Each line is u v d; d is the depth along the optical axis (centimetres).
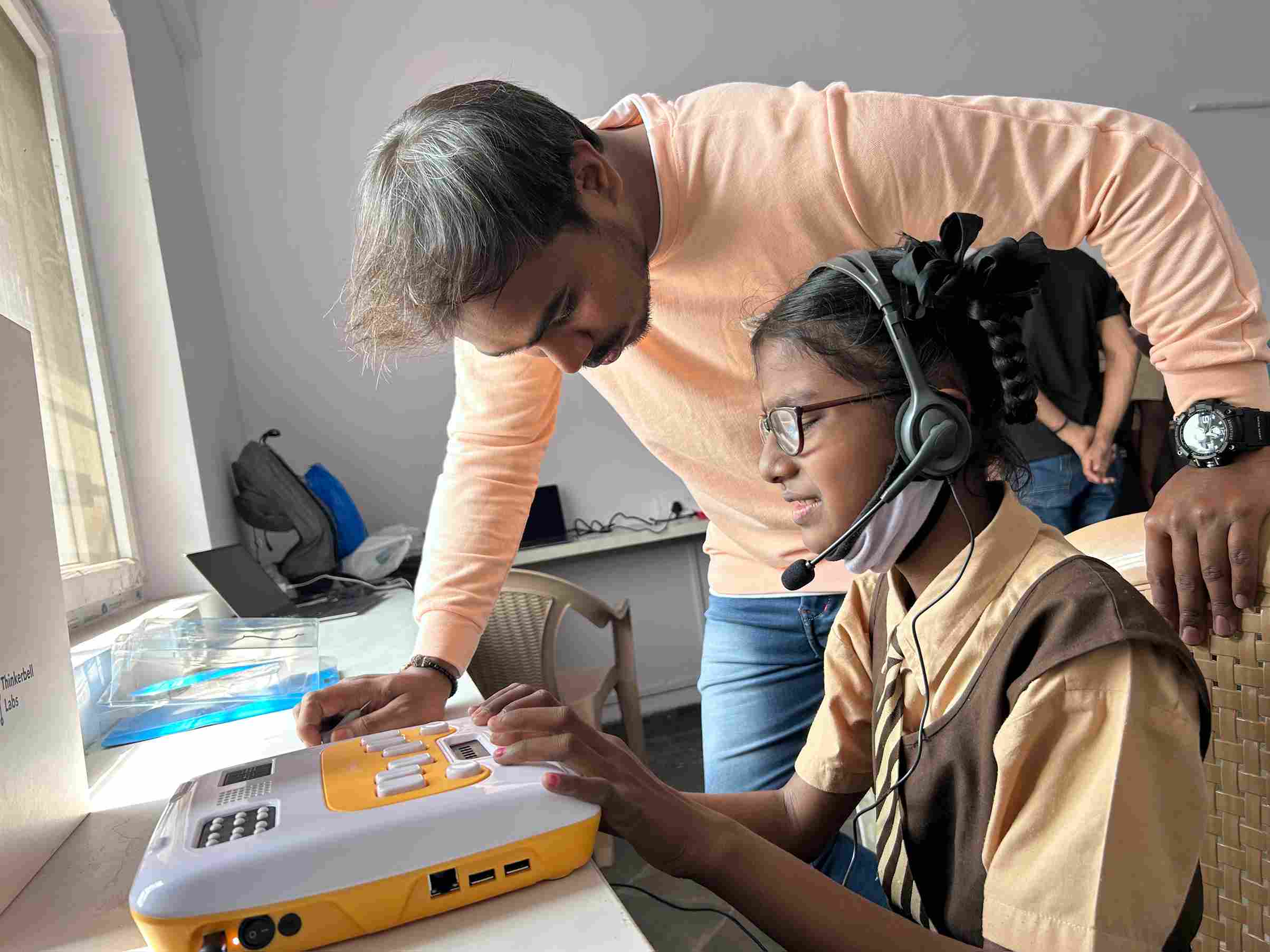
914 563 70
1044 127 95
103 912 59
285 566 261
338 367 342
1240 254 91
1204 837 64
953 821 66
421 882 51
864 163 96
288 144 337
